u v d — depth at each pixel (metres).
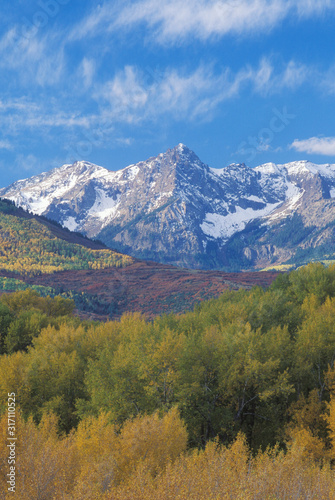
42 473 8.95
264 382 20.53
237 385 20.41
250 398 21.84
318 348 22.14
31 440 10.73
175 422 12.68
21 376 23.59
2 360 25.03
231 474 9.11
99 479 9.22
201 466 9.64
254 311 28.22
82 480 8.68
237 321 25.12
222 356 21.42
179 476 8.17
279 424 21.14
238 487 8.08
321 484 9.13
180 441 11.96
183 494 7.55
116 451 10.95
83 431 12.09
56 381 24.23
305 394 23.53
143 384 20.30
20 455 9.65
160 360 20.08
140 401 19.92
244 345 21.34
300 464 10.70
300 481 8.95
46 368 25.20
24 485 8.55
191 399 20.19
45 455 9.73
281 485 8.84
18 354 25.16
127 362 20.52
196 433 20.50
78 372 25.12
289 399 22.89
